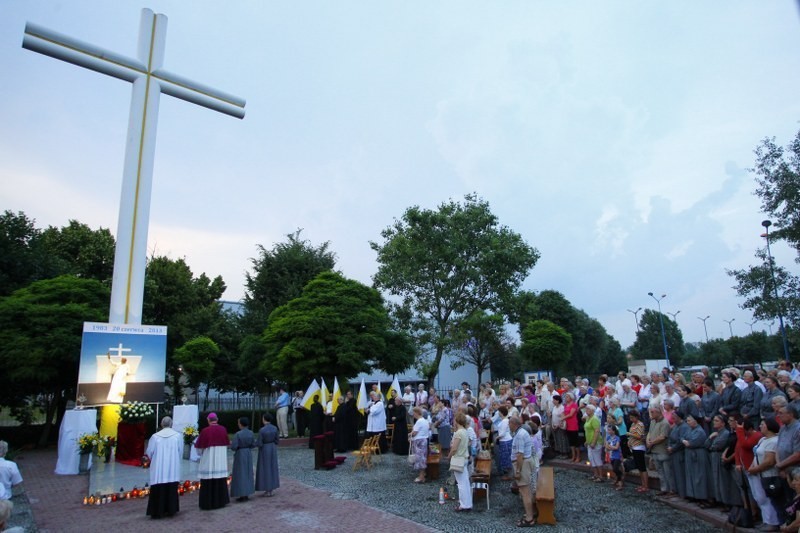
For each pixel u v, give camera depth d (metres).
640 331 86.00
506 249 30.86
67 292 21.28
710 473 8.74
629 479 11.33
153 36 15.98
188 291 32.19
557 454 14.38
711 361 67.25
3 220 24.25
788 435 7.02
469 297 31.98
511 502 10.22
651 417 10.13
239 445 10.93
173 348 27.77
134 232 14.92
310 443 18.97
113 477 12.09
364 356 21.77
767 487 7.13
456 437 9.91
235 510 10.06
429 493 11.17
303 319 21.28
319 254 34.66
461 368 44.56
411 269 30.33
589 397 13.30
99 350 13.80
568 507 9.60
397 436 16.97
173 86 16.17
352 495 11.14
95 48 14.84
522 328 41.47
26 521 9.47
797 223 19.78
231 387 30.56
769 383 8.90
